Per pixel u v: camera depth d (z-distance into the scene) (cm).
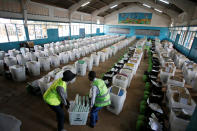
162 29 1909
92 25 1933
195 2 870
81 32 1678
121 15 2109
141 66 675
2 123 105
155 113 256
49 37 1152
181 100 253
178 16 1348
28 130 243
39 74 496
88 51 870
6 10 748
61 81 196
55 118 276
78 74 498
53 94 197
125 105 333
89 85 426
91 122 246
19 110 296
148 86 396
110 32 2312
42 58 543
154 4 1384
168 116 264
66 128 247
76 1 1242
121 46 1106
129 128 258
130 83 461
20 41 885
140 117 267
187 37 961
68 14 1346
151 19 1930
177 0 924
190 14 923
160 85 371
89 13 1775
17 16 820
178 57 664
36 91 348
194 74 449
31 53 620
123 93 279
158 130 212
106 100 218
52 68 572
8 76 439
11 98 340
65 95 197
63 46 844
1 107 304
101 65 654
